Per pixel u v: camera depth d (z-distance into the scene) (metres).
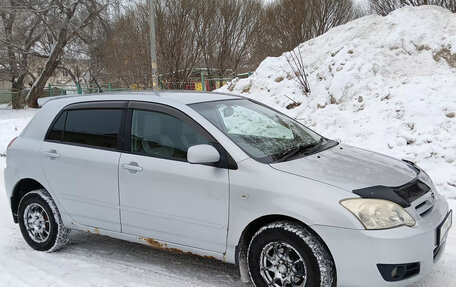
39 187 4.62
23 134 4.65
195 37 27.50
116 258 4.25
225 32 30.28
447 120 7.59
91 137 4.14
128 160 3.81
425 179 3.61
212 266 4.00
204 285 3.60
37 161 4.39
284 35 30.73
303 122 9.62
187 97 4.04
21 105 28.22
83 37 27.28
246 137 3.68
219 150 3.45
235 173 3.32
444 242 3.30
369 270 2.87
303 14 29.36
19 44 28.03
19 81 29.83
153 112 3.87
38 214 4.50
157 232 3.73
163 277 3.78
